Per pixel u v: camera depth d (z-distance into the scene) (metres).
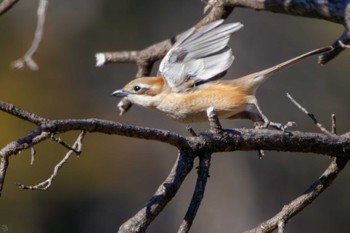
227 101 6.52
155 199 5.24
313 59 16.00
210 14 7.61
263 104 16.06
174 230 17.83
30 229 16.62
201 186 5.36
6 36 17.02
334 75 15.91
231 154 17.77
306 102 15.98
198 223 17.81
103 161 17.58
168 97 6.73
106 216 17.53
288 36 16.81
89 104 17.03
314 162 17.02
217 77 6.56
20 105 16.75
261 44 16.94
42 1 7.88
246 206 17.50
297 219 16.58
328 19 7.15
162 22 16.92
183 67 6.52
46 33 16.94
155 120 17.27
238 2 7.46
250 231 5.89
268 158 17.44
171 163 17.97
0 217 16.30
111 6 17.02
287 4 7.28
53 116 16.92
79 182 17.31
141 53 7.93
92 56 17.03
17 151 4.58
